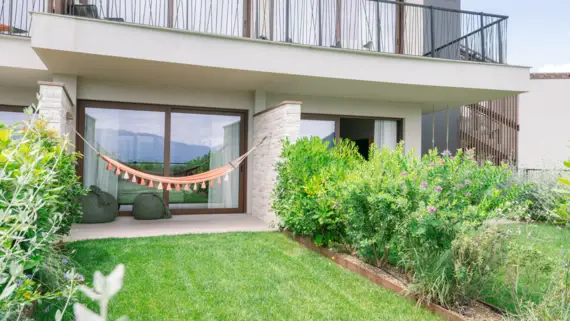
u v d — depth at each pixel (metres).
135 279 3.72
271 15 8.12
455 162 4.36
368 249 4.16
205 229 6.43
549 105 13.43
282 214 5.69
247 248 5.00
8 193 2.12
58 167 3.88
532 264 3.08
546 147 13.37
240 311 3.04
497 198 3.86
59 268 2.97
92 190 7.11
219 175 6.61
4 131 2.11
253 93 8.36
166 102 7.77
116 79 7.20
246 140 8.47
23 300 1.69
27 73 6.61
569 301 2.59
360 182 4.15
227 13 8.03
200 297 3.31
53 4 6.71
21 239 1.60
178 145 8.08
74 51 5.50
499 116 12.15
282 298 3.33
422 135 11.98
